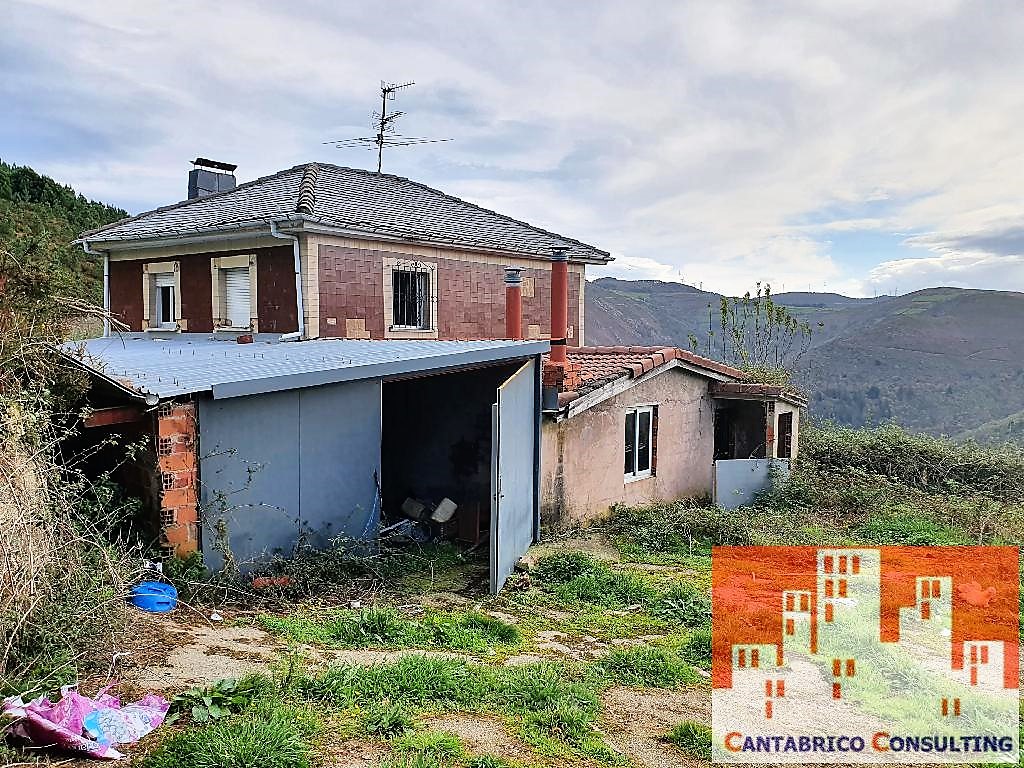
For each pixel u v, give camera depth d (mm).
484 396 11672
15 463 5031
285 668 5031
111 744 3742
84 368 7070
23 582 4430
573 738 4523
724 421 16062
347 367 8203
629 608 7844
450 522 11203
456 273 16078
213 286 14828
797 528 11781
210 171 19438
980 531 11297
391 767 3785
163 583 6484
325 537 8500
